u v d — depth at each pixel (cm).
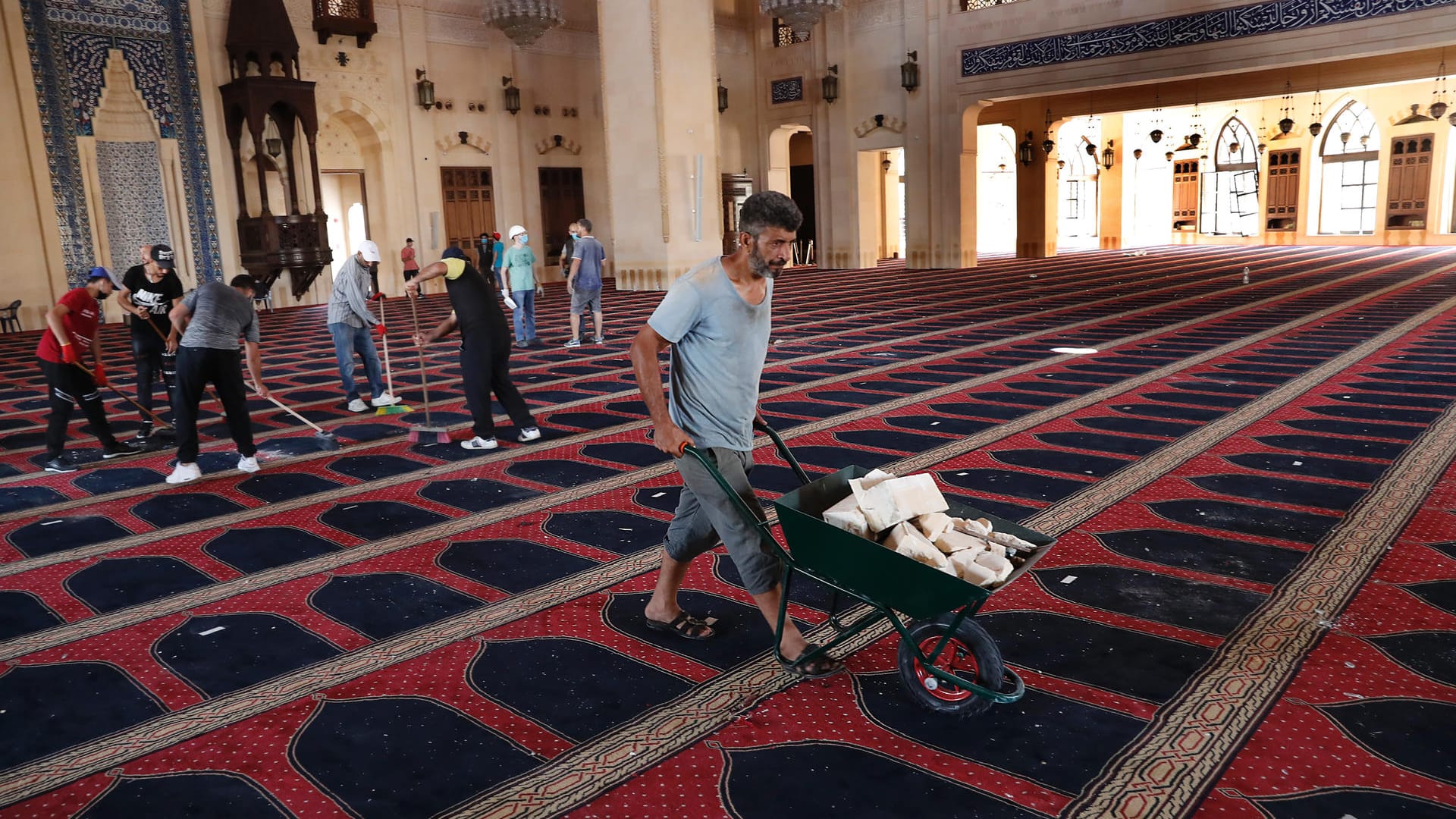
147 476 533
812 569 248
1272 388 655
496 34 1948
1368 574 329
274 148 1667
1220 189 2669
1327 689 253
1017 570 233
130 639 314
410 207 1848
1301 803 206
